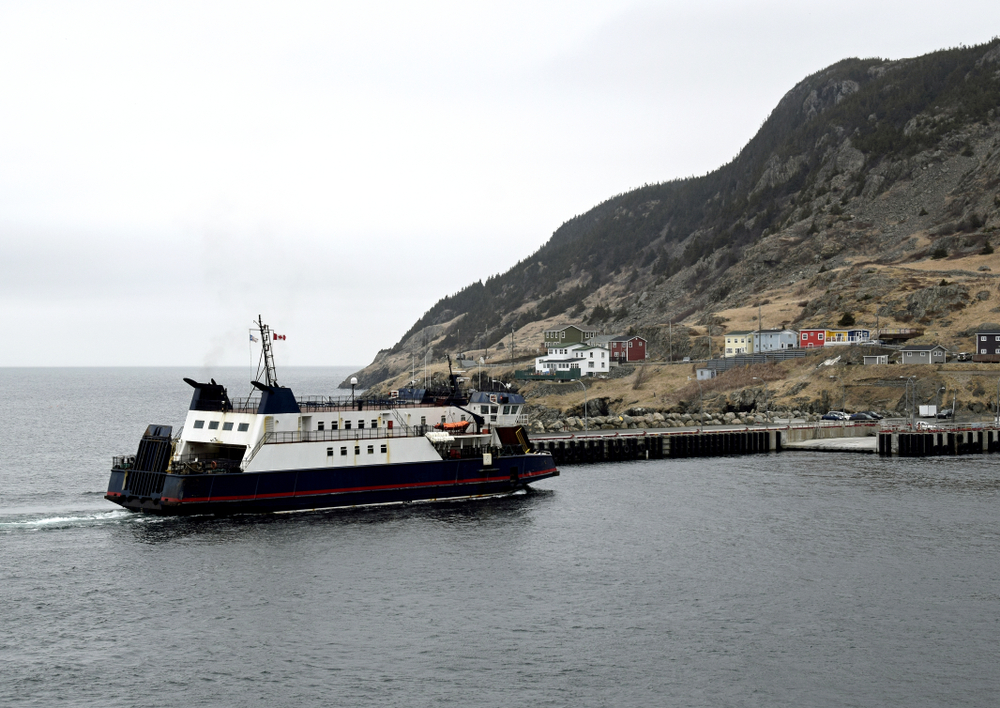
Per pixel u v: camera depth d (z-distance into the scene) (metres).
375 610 55.41
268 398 76.50
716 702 44.34
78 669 47.22
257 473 74.81
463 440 87.12
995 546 69.12
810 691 45.41
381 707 43.75
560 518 78.25
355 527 73.19
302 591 58.44
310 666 47.91
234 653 49.34
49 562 63.53
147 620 53.56
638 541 70.62
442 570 62.88
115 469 77.62
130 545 67.56
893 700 44.53
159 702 44.00
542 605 56.44
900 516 79.50
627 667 47.91
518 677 46.81
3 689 44.94
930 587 59.62
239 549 66.75
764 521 77.56
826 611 55.41
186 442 79.81
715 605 56.44
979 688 45.69
